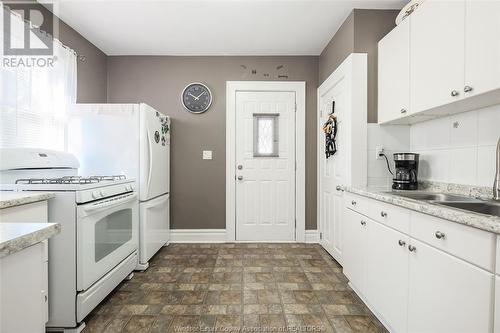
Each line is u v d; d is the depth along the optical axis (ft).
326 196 9.55
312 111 10.57
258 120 10.59
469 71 4.28
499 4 3.78
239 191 10.61
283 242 10.57
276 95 10.55
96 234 5.50
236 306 5.91
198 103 10.53
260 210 10.66
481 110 5.12
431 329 3.71
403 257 4.39
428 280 3.79
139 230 7.81
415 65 5.63
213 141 10.59
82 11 7.55
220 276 7.43
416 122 6.93
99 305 5.94
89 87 9.43
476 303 3.00
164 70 10.56
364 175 7.19
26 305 2.06
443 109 5.30
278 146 10.61
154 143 8.41
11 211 4.04
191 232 10.58
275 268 7.98
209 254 9.20
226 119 10.58
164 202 9.53
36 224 2.27
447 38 4.74
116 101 10.56
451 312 3.35
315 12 7.60
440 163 6.15
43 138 7.04
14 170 5.60
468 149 5.41
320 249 9.75
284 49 10.07
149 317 5.50
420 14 5.45
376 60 7.28
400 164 6.50
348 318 5.46
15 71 6.27
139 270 7.82
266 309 5.79
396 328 4.58
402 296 4.41
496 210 4.49
